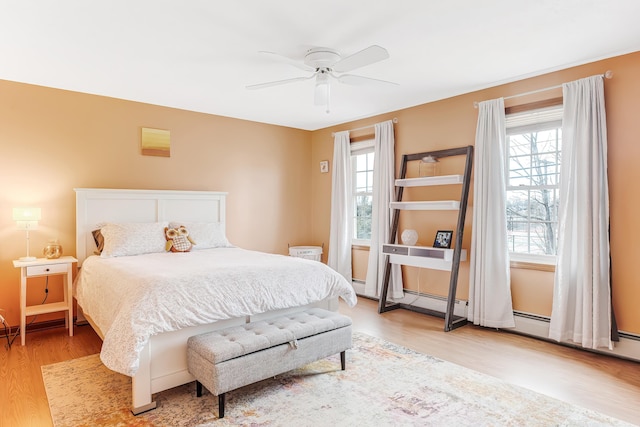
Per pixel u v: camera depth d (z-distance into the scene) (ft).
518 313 12.05
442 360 9.91
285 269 9.77
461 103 13.56
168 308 7.56
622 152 10.04
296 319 9.07
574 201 10.67
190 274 8.45
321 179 19.51
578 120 10.57
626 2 7.46
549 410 7.45
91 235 13.06
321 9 7.72
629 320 9.95
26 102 12.25
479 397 7.96
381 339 11.51
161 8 7.64
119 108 14.05
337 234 18.10
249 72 11.37
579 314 10.52
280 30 8.65
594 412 7.38
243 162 17.43
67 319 12.51
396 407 7.55
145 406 7.38
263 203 18.13
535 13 7.89
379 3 7.48
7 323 11.98
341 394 8.09
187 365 7.91
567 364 9.68
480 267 12.58
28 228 11.65
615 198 10.16
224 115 16.70
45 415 7.29
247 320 9.08
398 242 15.53
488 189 12.44
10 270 12.04
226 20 8.17
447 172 13.91
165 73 11.43
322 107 15.37
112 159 13.89
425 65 10.85
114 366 7.07
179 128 15.51
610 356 10.19
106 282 9.32
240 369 7.35
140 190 14.05
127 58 10.26
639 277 9.80
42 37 8.94
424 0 7.36
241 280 8.79
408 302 15.26
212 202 16.05
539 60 10.48
